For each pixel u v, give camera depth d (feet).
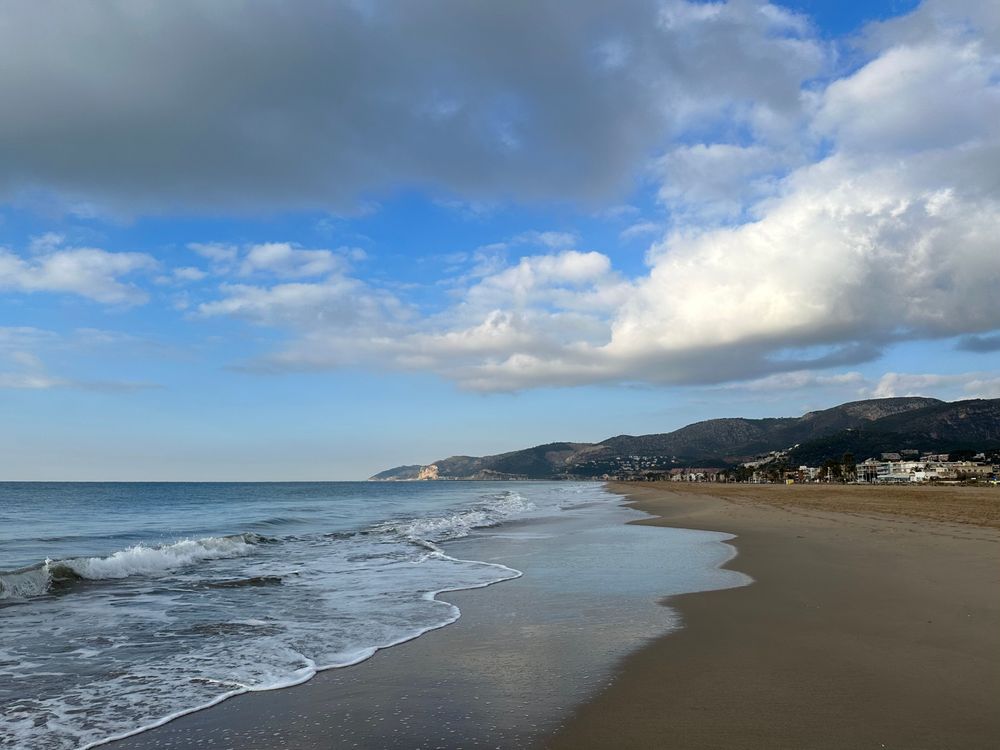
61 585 39.58
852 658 22.11
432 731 16.21
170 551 50.65
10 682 20.72
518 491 355.56
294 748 15.33
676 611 30.73
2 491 322.14
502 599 34.63
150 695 19.39
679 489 333.83
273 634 27.09
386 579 42.09
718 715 16.96
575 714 17.25
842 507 119.55
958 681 19.44
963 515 90.27
